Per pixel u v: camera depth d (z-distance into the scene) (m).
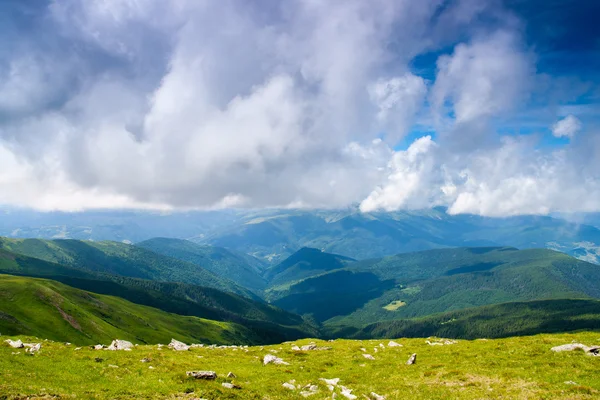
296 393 35.50
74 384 33.06
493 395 31.97
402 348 61.31
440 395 33.41
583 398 29.06
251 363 50.84
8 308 157.62
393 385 38.22
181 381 35.59
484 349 52.19
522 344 52.47
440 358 50.03
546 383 33.56
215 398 31.66
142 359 44.31
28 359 39.81
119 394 30.94
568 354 42.88
